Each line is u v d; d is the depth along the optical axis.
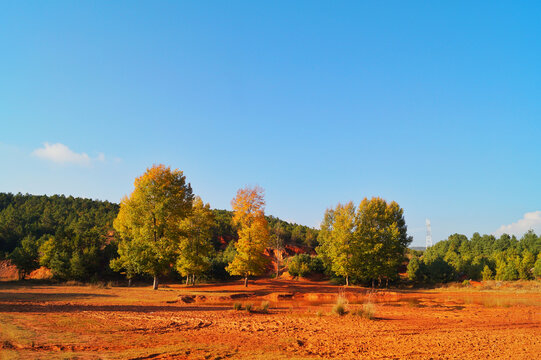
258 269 39.31
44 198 102.56
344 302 20.30
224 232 83.62
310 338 12.48
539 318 19.17
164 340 11.13
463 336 13.26
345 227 47.22
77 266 43.25
